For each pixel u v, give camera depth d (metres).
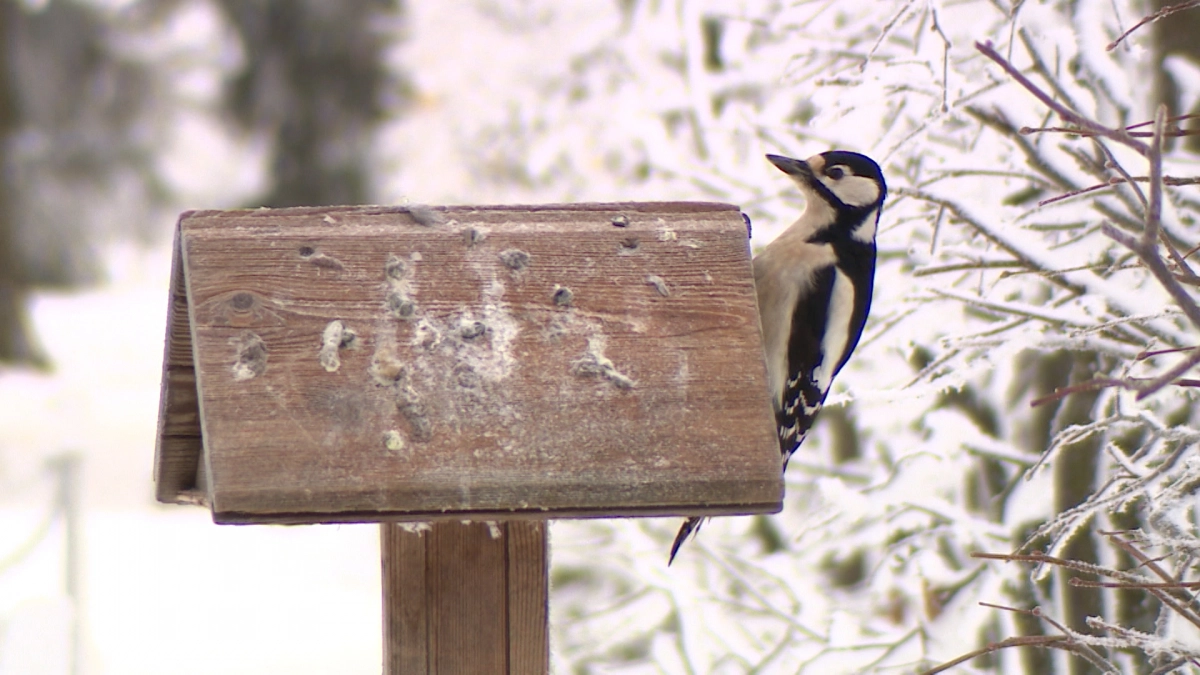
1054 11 9.68
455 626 5.87
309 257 5.55
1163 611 6.34
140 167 52.59
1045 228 8.80
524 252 5.70
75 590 10.50
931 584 10.68
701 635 10.91
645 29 15.65
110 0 50.03
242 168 52.62
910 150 9.91
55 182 51.91
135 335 46.59
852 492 10.75
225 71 50.06
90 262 54.47
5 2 39.62
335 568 20.62
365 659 15.98
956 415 10.79
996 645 5.63
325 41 48.59
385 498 4.98
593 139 17.17
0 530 18.55
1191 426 7.81
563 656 11.24
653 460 5.20
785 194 11.68
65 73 50.38
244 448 4.99
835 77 9.29
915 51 9.17
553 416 5.24
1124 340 7.98
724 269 5.76
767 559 11.60
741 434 5.30
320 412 5.12
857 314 7.46
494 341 5.41
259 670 15.55
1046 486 10.17
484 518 5.09
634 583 12.12
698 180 12.38
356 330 5.35
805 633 10.66
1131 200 7.83
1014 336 8.31
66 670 8.79
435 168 20.25
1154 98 8.70
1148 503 6.98
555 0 19.56
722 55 14.27
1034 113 8.46
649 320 5.56
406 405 5.17
